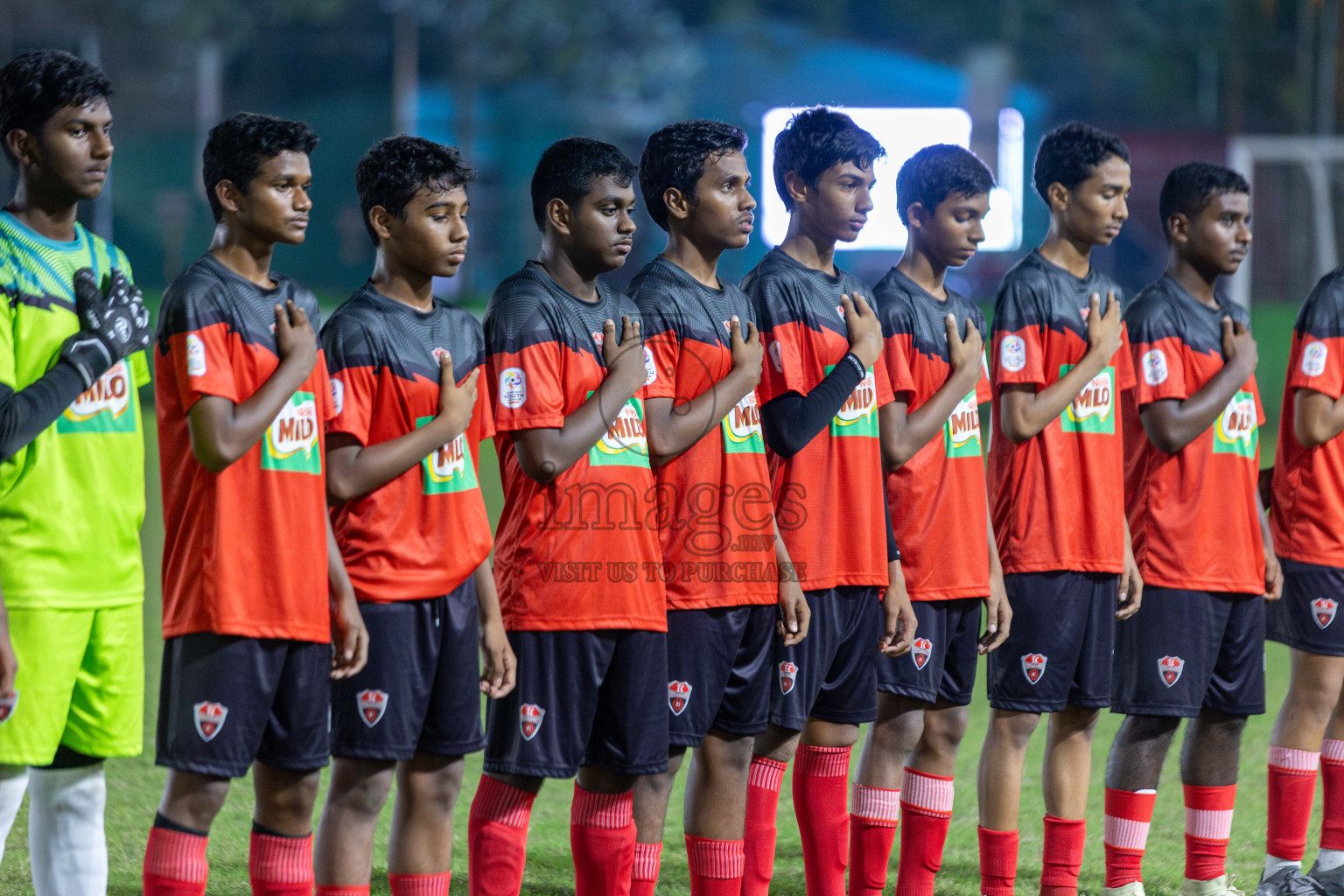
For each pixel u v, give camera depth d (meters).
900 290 14.57
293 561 11.02
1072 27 109.50
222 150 11.05
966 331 14.59
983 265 81.94
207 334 10.80
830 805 13.84
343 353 11.65
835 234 13.90
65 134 10.85
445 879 12.05
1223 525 15.26
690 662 12.84
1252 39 99.25
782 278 13.82
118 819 17.06
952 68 106.06
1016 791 14.65
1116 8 109.00
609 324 12.61
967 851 17.23
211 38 100.19
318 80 94.19
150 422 50.38
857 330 13.70
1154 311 15.48
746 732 13.07
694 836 13.20
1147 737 15.19
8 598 10.87
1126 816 15.16
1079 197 14.93
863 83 107.69
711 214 13.13
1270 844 15.95
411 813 11.95
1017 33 106.56
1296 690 16.09
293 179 11.10
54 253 11.09
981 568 14.41
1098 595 14.82
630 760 12.33
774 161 14.34
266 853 11.12
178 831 10.73
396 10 109.62
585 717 12.22
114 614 11.45
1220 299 15.91
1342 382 15.92
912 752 14.77
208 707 10.70
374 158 11.86
